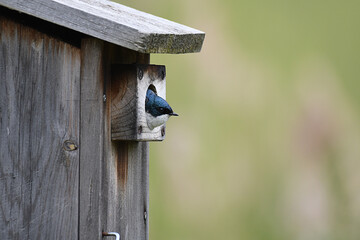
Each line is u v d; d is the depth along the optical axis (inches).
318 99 460.1
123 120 258.8
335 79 475.2
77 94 251.0
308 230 431.5
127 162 274.2
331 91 469.4
